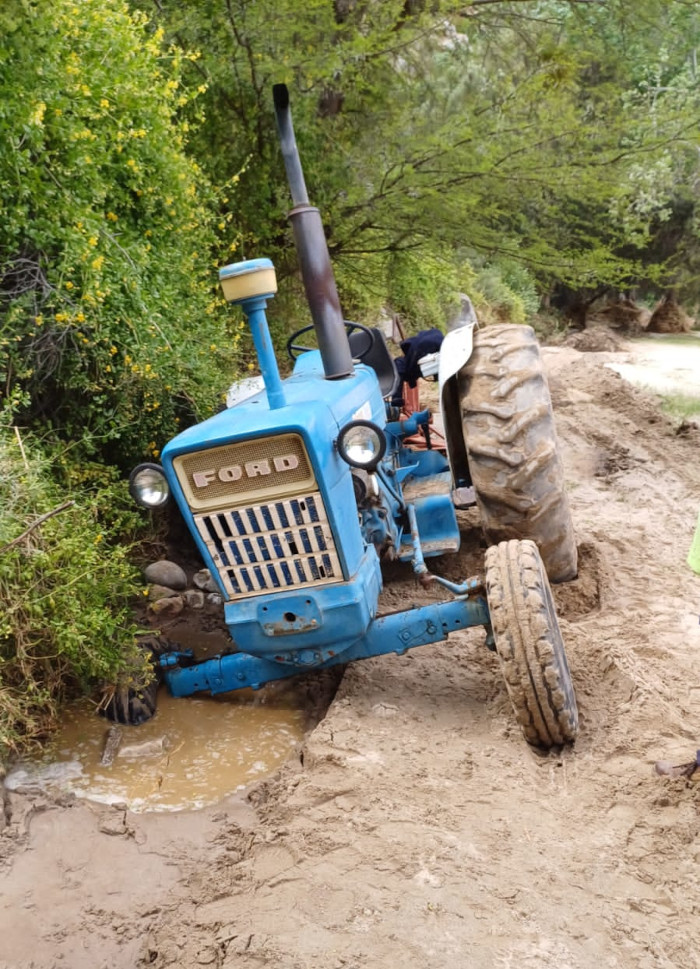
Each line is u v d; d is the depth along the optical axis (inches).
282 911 103.6
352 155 323.3
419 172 319.3
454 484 189.6
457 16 367.9
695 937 97.3
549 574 180.5
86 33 185.2
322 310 158.2
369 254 360.8
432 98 351.6
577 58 359.9
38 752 145.8
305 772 132.3
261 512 132.6
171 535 218.5
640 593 189.9
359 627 138.0
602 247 347.9
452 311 549.0
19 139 171.5
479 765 129.6
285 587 137.5
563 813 118.9
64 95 179.6
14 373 176.6
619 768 127.4
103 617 145.9
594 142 332.2
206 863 118.3
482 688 153.6
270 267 132.6
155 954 101.3
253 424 129.0
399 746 134.9
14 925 108.5
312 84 311.1
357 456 131.5
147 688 157.6
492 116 329.4
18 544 139.7
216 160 270.1
